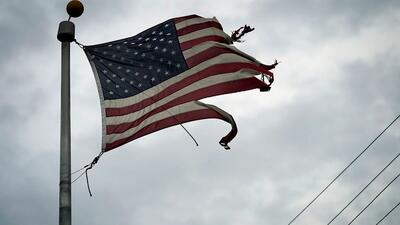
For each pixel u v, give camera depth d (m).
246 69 36.94
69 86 31.44
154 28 38.22
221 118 35.50
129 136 33.47
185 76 36.31
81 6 33.56
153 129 34.16
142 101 34.78
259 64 37.56
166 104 35.06
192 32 38.12
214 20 38.88
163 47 37.25
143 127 33.97
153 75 35.94
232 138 35.75
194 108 35.25
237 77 36.72
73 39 32.78
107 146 33.03
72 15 33.59
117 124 33.72
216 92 36.12
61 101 30.91
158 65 36.41
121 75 35.44
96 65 35.53
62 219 27.88
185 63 36.75
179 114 34.88
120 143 33.22
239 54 37.66
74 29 32.91
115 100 34.56
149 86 35.41
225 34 38.81
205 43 37.62
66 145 29.69
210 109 35.41
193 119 34.91
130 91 35.00
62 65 31.94
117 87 35.00
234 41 39.06
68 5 33.50
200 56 37.16
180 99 35.50
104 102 34.38
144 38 37.41
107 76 35.28
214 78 36.53
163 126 34.28
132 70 35.75
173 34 37.94
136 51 36.66
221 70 36.88
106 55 36.00
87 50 35.69
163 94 35.41
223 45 37.66
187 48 37.38
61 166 29.12
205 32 38.25
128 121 33.88
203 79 36.41
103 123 33.66
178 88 35.81
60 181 28.78
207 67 36.91
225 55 37.28
